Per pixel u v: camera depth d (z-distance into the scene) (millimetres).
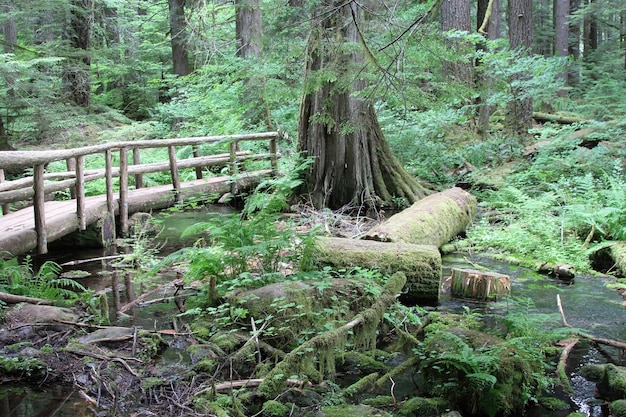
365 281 5078
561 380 3949
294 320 4496
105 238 7996
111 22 21766
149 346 4285
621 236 7430
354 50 6328
